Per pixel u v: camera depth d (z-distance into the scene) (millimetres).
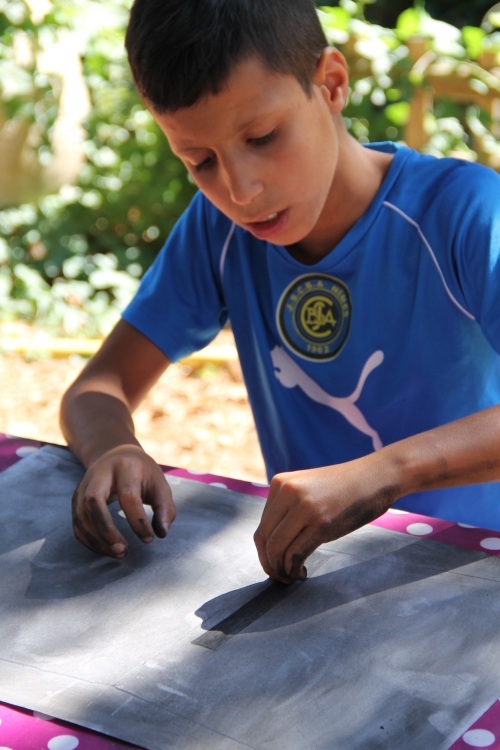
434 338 1276
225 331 3951
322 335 1350
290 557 950
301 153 1082
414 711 760
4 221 4312
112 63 4375
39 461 1265
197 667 838
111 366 1395
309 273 1335
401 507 1308
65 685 824
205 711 777
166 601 952
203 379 3586
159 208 4496
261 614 915
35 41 3955
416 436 1031
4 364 3711
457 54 3576
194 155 1083
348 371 1343
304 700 783
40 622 929
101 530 1041
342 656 837
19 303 4121
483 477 1025
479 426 1035
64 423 1309
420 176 1289
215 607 936
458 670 806
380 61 3578
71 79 4184
